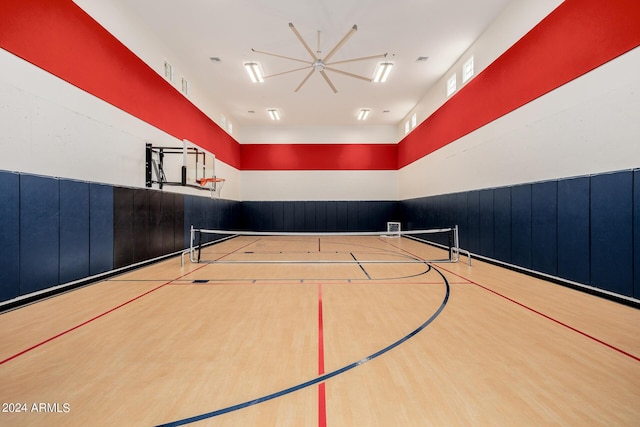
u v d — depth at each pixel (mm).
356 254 9117
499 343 2969
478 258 7895
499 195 6977
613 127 4301
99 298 4484
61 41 4793
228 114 13945
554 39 5375
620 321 3527
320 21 7094
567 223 5074
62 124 4809
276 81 10305
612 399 2092
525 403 2049
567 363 2578
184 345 2934
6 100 3957
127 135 6434
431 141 11070
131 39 6582
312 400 2080
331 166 15969
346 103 12547
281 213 16016
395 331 3275
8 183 3918
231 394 2150
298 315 3787
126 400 2076
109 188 5777
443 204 10047
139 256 6750
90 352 2779
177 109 8742
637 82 3980
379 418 1898
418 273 6270
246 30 7418
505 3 6578
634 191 3986
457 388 2221
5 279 3889
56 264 4641
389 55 8656
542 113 5676
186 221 9180
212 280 5656
